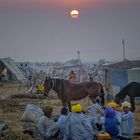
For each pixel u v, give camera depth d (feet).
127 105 51.55
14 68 198.90
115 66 131.13
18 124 62.54
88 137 46.91
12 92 128.26
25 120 66.95
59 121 49.57
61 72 198.80
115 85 98.37
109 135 49.60
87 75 157.38
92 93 75.46
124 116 51.01
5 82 182.80
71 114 47.50
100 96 76.43
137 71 97.81
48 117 50.42
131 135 51.19
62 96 73.82
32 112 67.10
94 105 55.42
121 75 98.53
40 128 49.67
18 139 50.21
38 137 49.83
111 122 50.21
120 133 50.49
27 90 128.77
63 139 47.67
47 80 74.13
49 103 96.02
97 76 153.99
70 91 73.92
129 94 79.25
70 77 116.47
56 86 73.87
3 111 82.12
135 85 79.25
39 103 95.30
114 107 54.70
